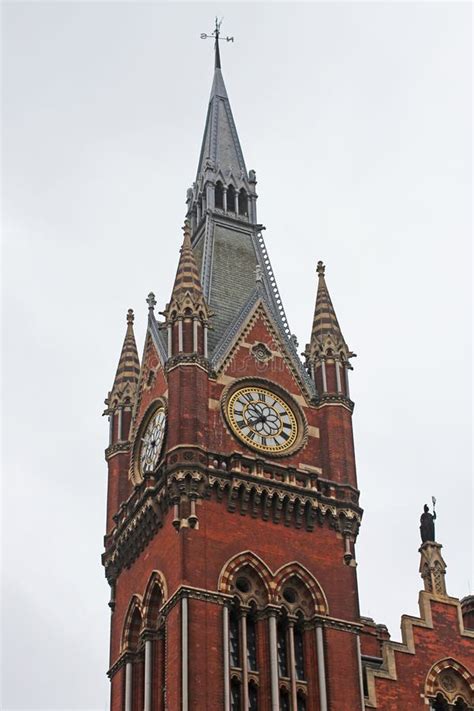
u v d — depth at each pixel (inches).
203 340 3580.2
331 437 3558.1
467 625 3499.0
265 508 3346.5
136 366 3988.7
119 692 3400.6
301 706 3149.6
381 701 3186.5
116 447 3804.1
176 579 3184.1
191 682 3016.7
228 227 4124.0
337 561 3361.2
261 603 3235.7
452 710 3250.5
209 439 3410.4
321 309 3843.5
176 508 3280.0
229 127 4456.2
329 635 3233.3
